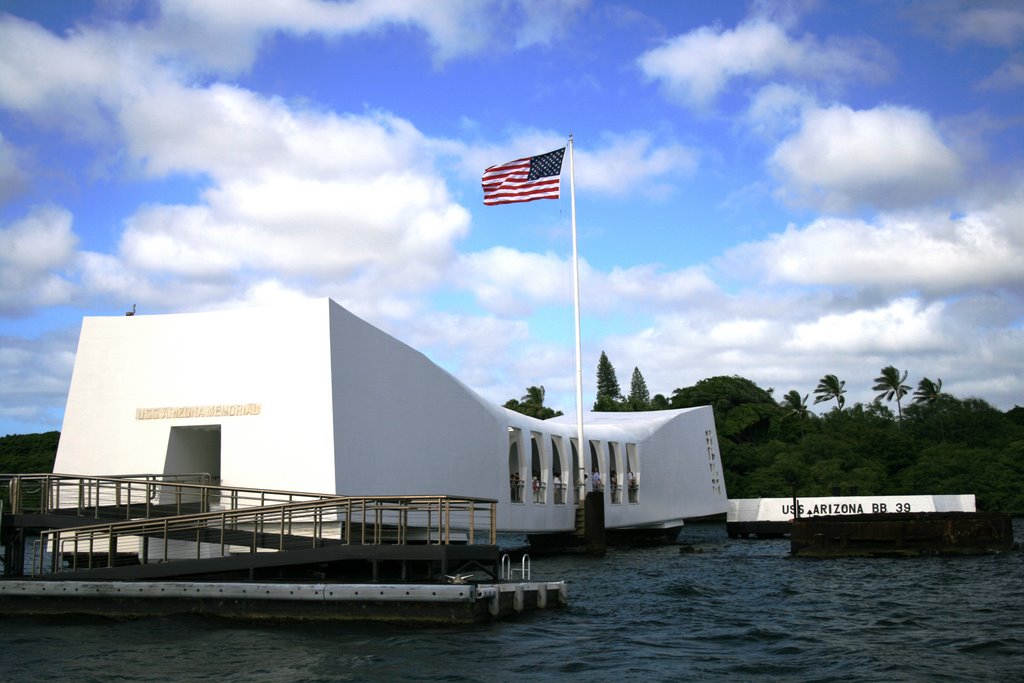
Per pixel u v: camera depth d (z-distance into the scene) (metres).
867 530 43.03
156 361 34.69
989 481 89.75
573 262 51.22
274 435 32.44
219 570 22.09
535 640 18.83
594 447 57.47
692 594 28.02
